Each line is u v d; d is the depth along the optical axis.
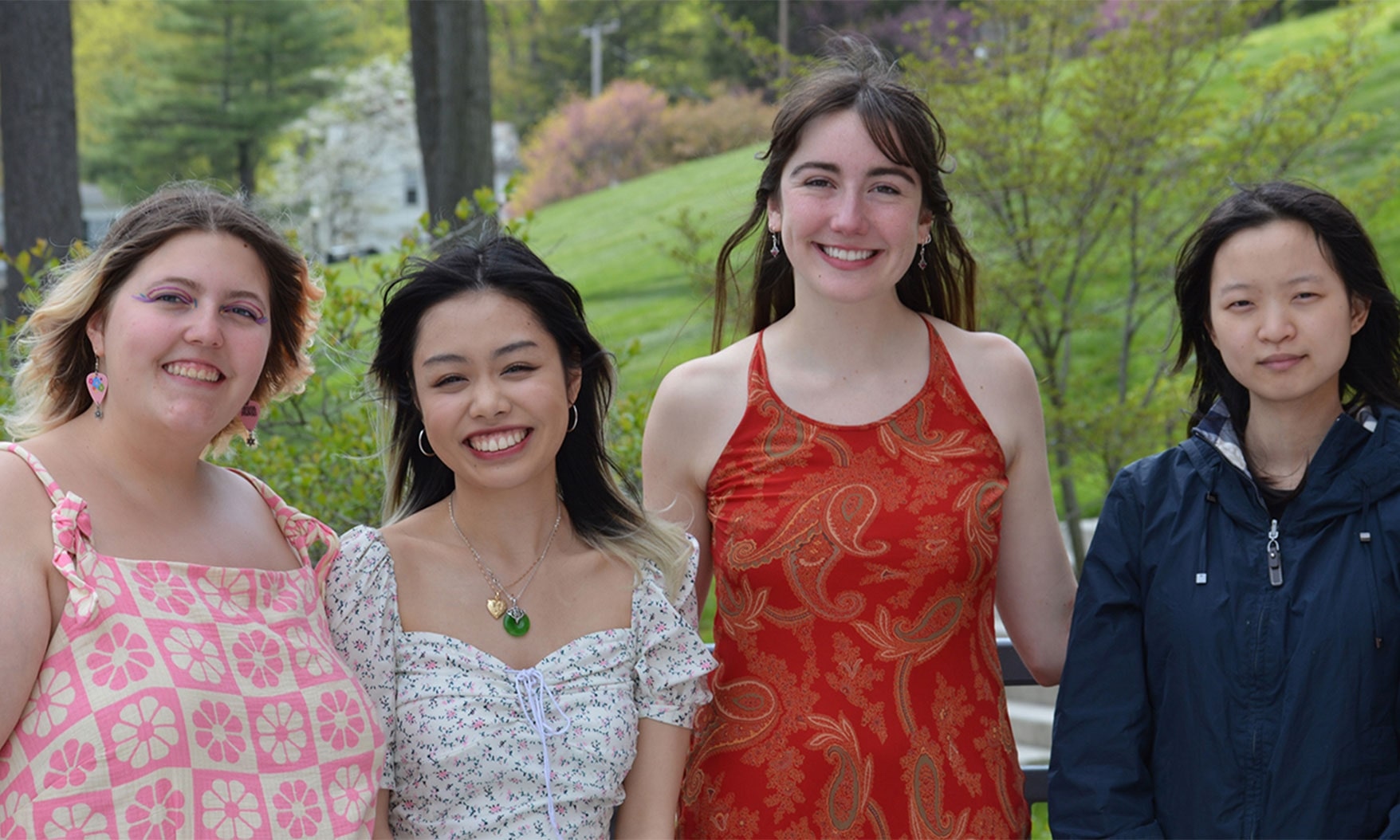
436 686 2.26
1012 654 2.94
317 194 33.84
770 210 2.71
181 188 2.22
